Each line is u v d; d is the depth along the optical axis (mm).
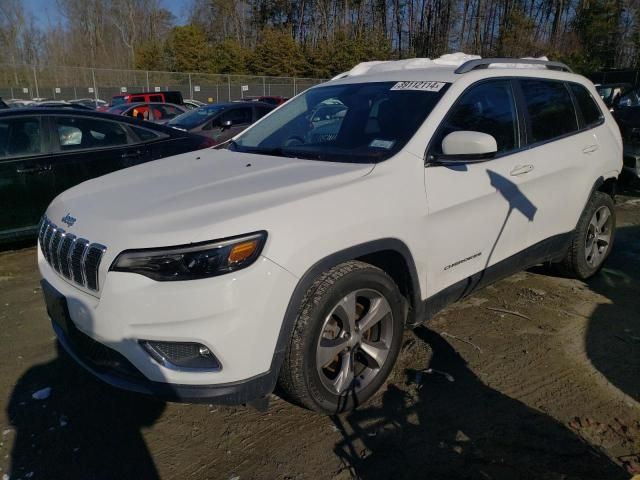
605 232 4680
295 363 2543
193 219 2404
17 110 5605
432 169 3078
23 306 4426
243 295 2303
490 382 3180
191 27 52312
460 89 3395
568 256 4414
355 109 3557
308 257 2469
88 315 2482
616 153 4570
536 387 3125
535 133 3854
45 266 2980
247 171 3039
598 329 3824
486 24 50750
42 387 3236
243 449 2680
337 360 2828
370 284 2775
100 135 6047
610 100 10023
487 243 3436
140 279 2318
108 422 2906
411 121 3225
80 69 32000
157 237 2330
